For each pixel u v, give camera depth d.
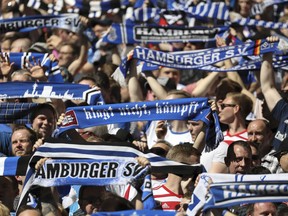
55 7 31.27
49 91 22.97
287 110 24.39
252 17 32.16
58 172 19.66
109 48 31.03
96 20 31.45
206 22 29.80
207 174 18.73
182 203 19.41
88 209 20.00
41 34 31.69
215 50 25.70
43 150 19.70
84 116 21.45
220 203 18.09
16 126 22.12
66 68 29.70
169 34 28.48
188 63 25.75
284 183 18.11
